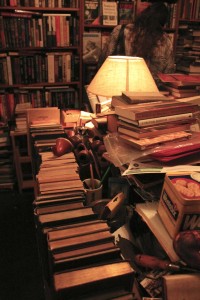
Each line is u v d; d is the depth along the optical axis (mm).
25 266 1759
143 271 847
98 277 653
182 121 1056
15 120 2445
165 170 908
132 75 1440
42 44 2473
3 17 2314
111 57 1489
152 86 1476
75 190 996
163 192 842
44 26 2430
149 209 907
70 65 2613
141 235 1018
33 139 1435
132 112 966
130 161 973
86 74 2686
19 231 2061
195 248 706
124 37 2053
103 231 778
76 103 2746
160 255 889
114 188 1170
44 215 836
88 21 2533
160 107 1017
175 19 2740
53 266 685
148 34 1997
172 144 1005
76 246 722
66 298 637
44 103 2672
